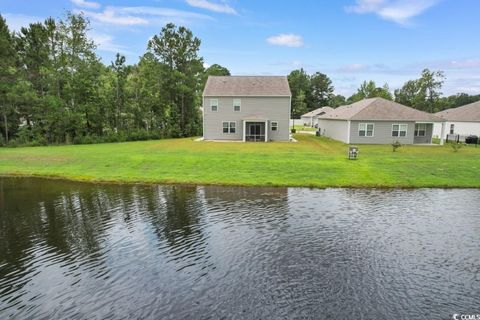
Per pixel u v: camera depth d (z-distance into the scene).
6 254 8.77
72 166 20.88
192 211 12.21
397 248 8.90
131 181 17.00
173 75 46.78
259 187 15.69
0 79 33.59
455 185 15.63
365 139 33.56
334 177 17.17
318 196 14.14
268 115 37.81
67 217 11.67
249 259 8.28
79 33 38.06
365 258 8.30
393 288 6.93
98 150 28.44
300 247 8.98
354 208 12.45
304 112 91.38
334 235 9.81
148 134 43.53
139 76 45.84
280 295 6.66
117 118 44.06
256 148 29.31
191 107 50.62
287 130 37.88
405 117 32.97
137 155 24.61
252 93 37.69
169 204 13.10
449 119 40.03
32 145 34.22
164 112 47.28
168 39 46.84
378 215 11.63
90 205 13.08
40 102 35.72
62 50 37.97
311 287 6.95
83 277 7.51
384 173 17.91
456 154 24.97
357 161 21.55
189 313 6.11
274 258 8.32
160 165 20.55
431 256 8.42
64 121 36.56
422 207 12.55
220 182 16.44
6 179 18.11
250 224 10.80
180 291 6.84
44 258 8.51
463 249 8.83
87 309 6.30
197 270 7.73
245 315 6.03
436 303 6.39
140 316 6.04
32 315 6.14
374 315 6.01
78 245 9.28
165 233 10.09
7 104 34.56
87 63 39.41
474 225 10.63
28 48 37.12
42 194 14.87
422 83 54.94
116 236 9.90
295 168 19.33
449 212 11.94
